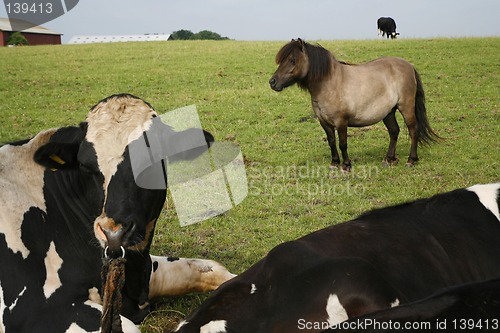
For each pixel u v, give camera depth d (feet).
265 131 55.36
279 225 30.73
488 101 66.18
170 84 80.38
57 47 126.52
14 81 82.69
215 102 68.95
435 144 49.08
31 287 17.20
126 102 17.26
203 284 21.88
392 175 40.96
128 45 128.16
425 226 17.21
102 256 16.08
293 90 73.87
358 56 96.02
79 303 17.35
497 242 17.46
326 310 13.75
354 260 14.38
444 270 16.29
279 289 14.19
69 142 17.26
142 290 18.85
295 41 43.42
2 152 18.06
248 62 95.66
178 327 13.98
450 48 99.40
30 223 17.81
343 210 32.91
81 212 18.13
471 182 37.88
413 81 44.68
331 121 43.06
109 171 16.06
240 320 13.80
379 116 44.01
